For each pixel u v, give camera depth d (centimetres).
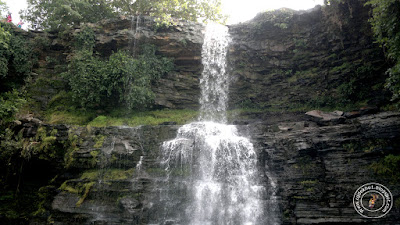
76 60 1758
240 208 1173
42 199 1369
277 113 1753
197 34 1930
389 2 1117
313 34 1809
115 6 2267
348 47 1689
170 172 1291
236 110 1847
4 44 1695
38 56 1927
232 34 1998
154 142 1406
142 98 1723
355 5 1597
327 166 1195
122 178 1270
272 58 1917
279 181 1198
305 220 1071
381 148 1152
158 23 1884
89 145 1375
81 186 1266
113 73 1720
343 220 1038
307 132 1304
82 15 2130
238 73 1898
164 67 1897
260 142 1340
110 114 1777
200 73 1958
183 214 1177
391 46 1185
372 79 1552
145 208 1185
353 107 1542
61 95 1791
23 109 1659
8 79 1825
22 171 1442
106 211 1193
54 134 1417
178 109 1873
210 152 1330
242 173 1274
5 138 1397
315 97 1716
